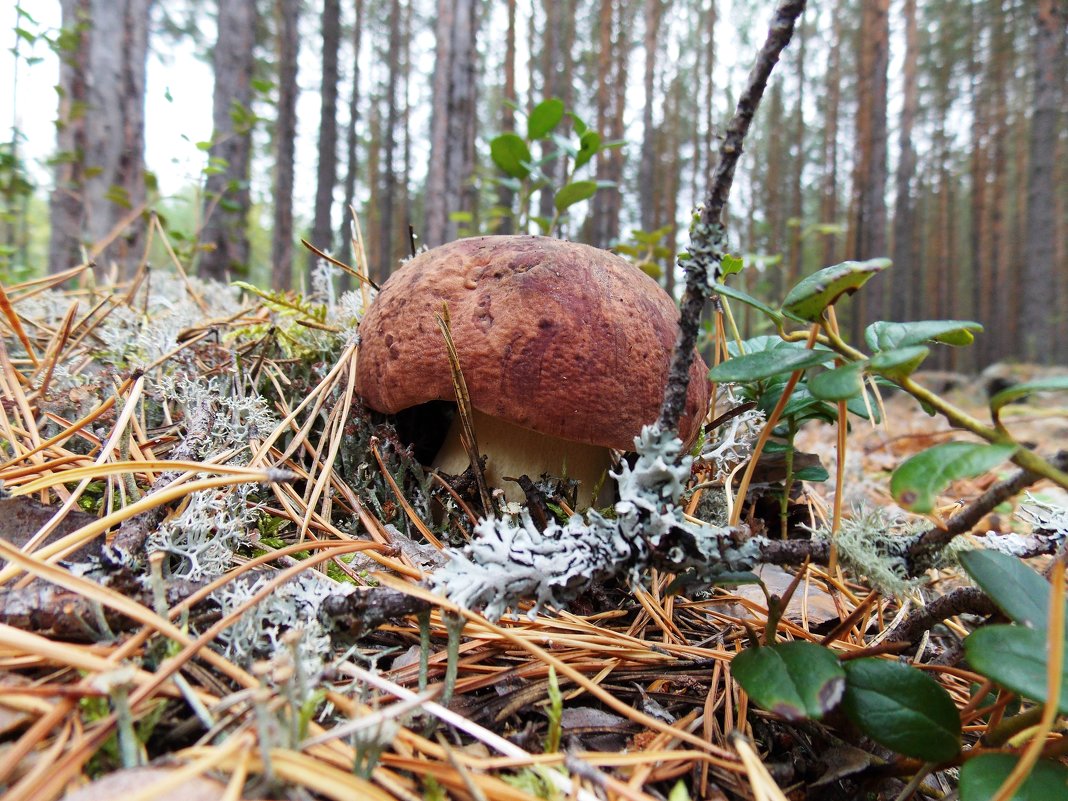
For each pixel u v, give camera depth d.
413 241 0.31
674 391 0.16
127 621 0.14
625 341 0.20
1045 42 1.61
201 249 0.48
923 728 0.13
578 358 0.20
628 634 0.19
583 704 0.16
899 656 0.19
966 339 0.15
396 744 0.13
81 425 0.20
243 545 0.19
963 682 0.18
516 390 0.20
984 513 0.14
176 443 0.23
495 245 0.22
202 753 0.11
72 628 0.14
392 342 0.21
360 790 0.11
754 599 0.22
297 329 0.30
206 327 0.29
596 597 0.20
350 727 0.12
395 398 0.21
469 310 0.20
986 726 0.16
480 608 0.16
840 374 0.13
